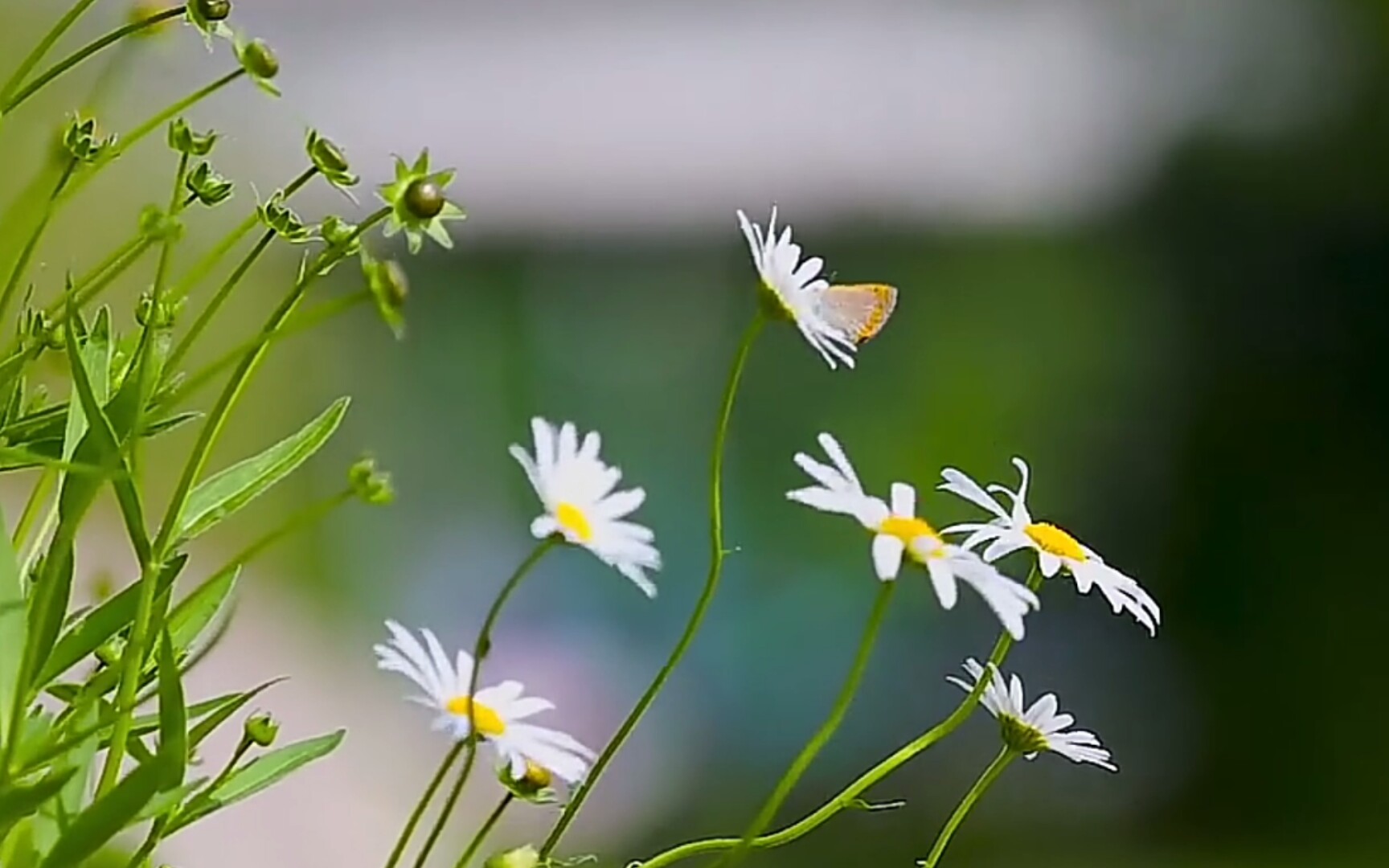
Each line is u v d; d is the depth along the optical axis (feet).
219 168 8.63
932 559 4.16
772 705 15.70
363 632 14.29
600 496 4.17
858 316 4.26
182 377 4.58
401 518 16.78
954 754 15.20
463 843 9.16
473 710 4.20
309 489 14.78
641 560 4.17
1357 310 15.93
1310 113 16.53
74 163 4.31
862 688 15.83
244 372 4.25
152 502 6.46
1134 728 15.16
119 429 4.20
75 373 4.15
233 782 4.23
